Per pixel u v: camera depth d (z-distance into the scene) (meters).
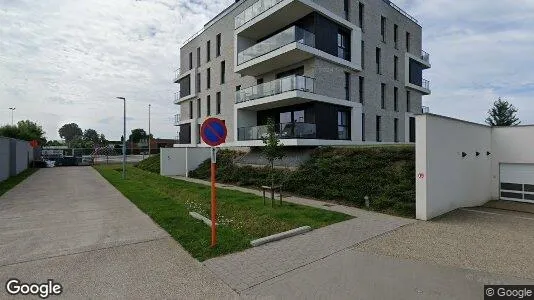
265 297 3.64
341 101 17.31
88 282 4.05
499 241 5.89
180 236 6.00
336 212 8.38
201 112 28.28
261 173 15.15
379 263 4.71
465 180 9.71
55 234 6.30
